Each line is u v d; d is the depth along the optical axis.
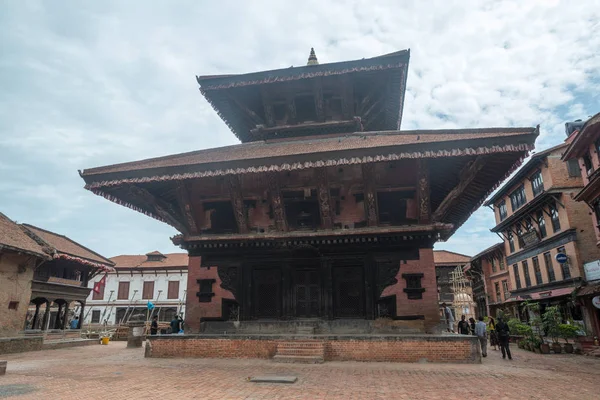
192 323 16.61
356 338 14.38
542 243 35.31
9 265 24.44
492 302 50.06
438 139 14.12
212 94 18.95
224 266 16.97
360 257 16.19
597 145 25.88
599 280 27.73
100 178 15.59
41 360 17.20
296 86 18.52
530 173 36.84
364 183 15.41
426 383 10.30
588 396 9.39
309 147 16.41
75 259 36.38
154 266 58.00
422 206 15.45
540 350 23.19
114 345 29.62
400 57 16.75
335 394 8.98
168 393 9.18
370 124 20.48
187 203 16.66
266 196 17.17
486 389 9.69
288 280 16.50
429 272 15.52
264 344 14.98
